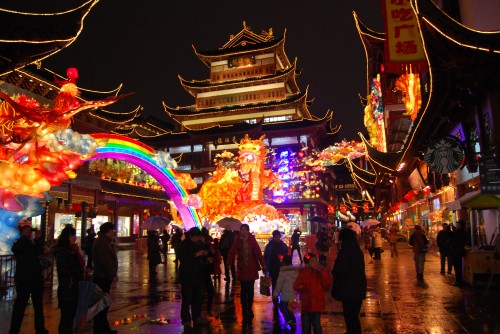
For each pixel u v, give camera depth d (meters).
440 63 15.29
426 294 13.14
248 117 84.38
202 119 87.25
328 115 74.50
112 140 24.28
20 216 18.44
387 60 19.42
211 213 38.84
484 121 16.20
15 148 20.72
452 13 17.36
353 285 7.29
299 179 71.56
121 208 59.34
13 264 16.66
